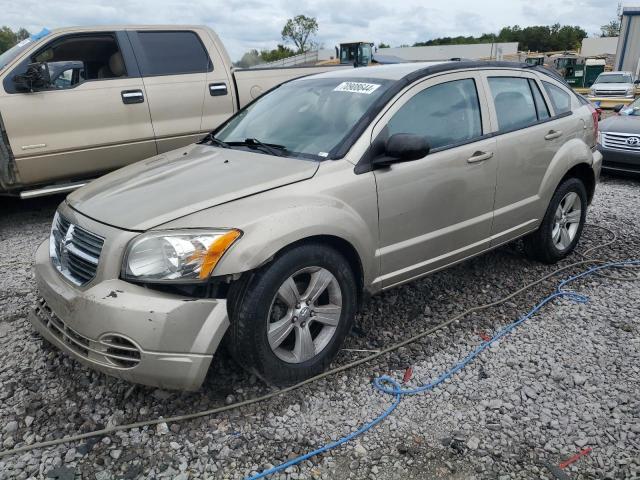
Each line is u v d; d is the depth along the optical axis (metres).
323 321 3.04
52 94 5.60
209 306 2.59
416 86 3.55
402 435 2.64
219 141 3.86
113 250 2.63
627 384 3.00
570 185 4.62
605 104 22.86
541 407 2.83
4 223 6.14
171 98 6.28
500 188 3.98
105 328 2.53
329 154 3.19
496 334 3.55
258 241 2.63
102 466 2.44
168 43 6.36
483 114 3.89
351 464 2.46
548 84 4.60
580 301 3.99
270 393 2.92
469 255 3.94
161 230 2.61
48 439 2.60
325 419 2.75
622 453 2.51
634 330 3.58
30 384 3.00
